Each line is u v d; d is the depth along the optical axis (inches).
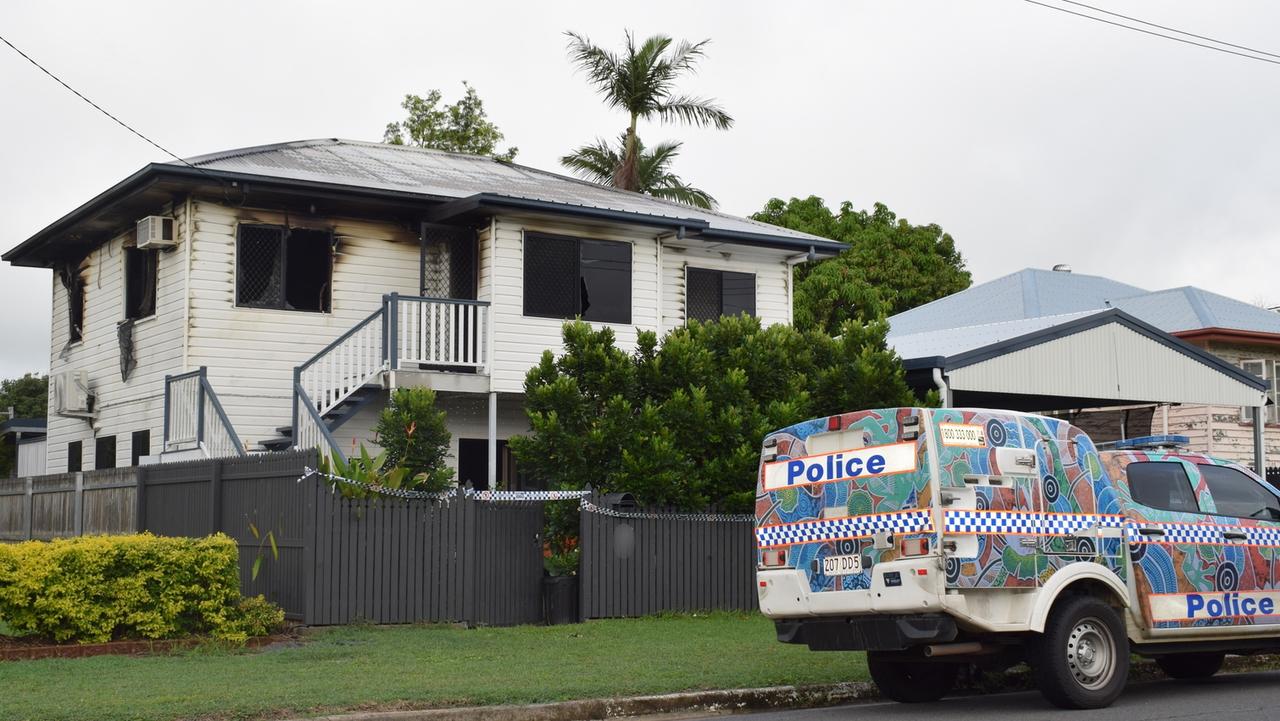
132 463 879.1
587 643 513.7
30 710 349.7
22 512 826.2
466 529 579.2
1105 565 403.2
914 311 1416.1
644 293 877.8
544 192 938.1
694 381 677.9
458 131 1737.2
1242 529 442.3
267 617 522.0
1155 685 461.7
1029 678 468.8
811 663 461.1
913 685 426.9
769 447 416.5
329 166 897.5
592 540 605.9
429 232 845.2
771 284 991.0
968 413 383.6
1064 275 1350.9
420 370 802.8
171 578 504.7
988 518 377.7
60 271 1040.8
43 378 2207.2
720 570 641.6
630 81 1525.6
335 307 840.9
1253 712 383.2
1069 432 406.9
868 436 386.6
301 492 551.2
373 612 554.3
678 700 397.1
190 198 803.4
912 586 368.5
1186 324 1144.2
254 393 813.2
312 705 363.9
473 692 386.6
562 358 674.8
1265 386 911.0
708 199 1643.7
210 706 359.3
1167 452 441.4
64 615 486.3
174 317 815.7
